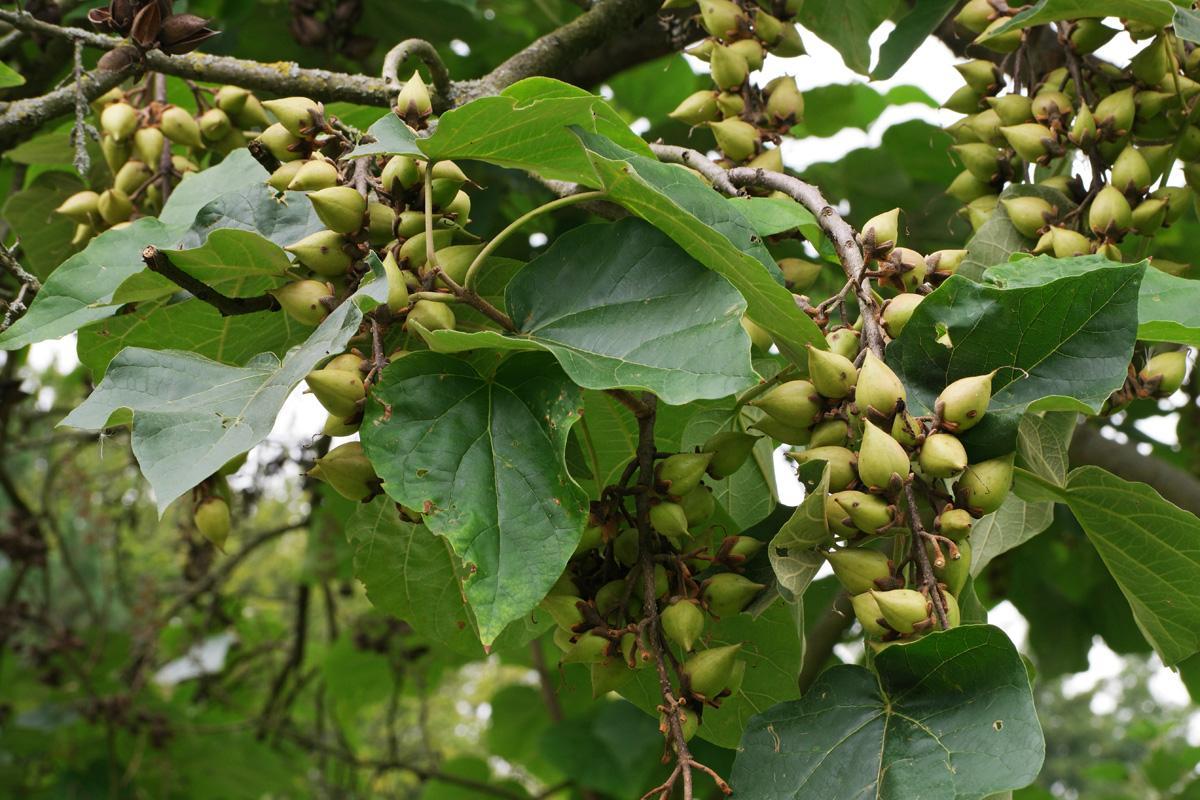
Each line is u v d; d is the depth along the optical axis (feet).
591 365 4.42
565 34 6.25
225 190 5.40
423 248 4.66
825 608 8.31
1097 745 41.11
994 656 4.15
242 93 5.89
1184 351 5.21
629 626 4.47
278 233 4.99
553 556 4.30
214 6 8.54
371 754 15.43
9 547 9.87
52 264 6.62
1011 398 4.43
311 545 10.58
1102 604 9.48
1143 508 4.73
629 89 10.05
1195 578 4.83
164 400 4.42
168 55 5.39
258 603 13.51
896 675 4.25
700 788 8.55
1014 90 5.64
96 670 11.28
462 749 17.22
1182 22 5.14
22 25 5.44
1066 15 5.35
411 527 5.29
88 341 5.21
